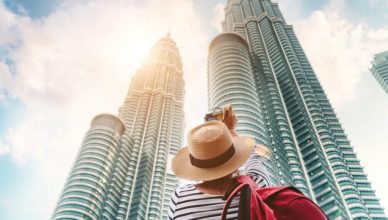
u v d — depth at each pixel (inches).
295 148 5300.2
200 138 113.7
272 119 5580.7
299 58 7726.4
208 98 6058.1
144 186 5895.7
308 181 4741.6
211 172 107.3
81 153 5526.6
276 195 81.7
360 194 4522.6
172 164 125.6
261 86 6333.7
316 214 74.0
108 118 6378.0
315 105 6156.5
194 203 107.1
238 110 4972.9
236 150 114.0
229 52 6579.7
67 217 4333.2
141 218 5393.7
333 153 5078.7
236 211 97.7
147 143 6948.8
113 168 5698.8
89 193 4783.5
